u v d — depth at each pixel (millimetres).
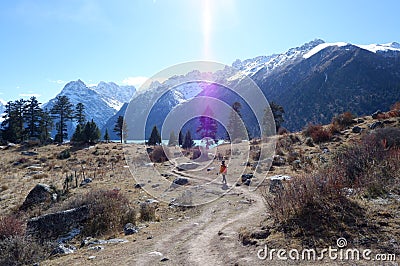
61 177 27016
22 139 67312
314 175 8461
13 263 8312
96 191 14391
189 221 10891
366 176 8906
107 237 10445
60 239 11016
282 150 24094
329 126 29656
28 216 14336
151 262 6664
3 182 26625
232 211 11305
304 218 7121
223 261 6184
